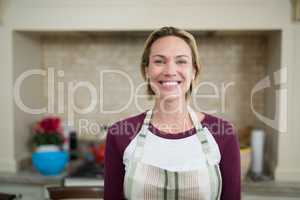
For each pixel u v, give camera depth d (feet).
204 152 3.03
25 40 6.30
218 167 3.03
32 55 6.59
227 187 3.05
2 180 5.69
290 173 5.43
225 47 6.63
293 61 5.32
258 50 6.57
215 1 5.40
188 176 2.96
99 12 5.62
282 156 5.46
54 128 6.35
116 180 3.13
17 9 5.75
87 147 6.86
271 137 5.96
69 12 5.67
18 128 6.16
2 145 6.01
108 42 6.87
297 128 5.41
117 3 5.57
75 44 6.95
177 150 3.05
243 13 5.38
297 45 5.31
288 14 5.28
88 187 4.53
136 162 3.02
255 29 5.41
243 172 5.44
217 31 5.81
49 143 6.30
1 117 5.97
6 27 5.80
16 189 5.68
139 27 5.57
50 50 7.00
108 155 3.14
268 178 5.54
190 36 3.07
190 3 5.44
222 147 3.05
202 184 2.97
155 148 3.06
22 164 6.21
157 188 2.99
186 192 2.99
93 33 6.38
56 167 5.69
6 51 5.83
